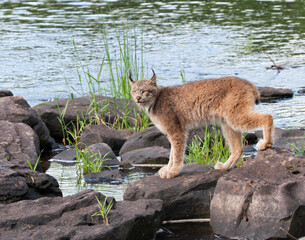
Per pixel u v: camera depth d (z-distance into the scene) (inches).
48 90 651.5
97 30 946.1
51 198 314.3
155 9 1138.0
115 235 282.5
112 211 299.1
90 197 308.8
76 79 695.1
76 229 283.1
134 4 1198.3
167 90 370.9
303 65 756.0
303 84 674.2
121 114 541.0
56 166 441.7
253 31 943.7
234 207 302.4
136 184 348.5
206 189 338.3
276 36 909.2
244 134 472.4
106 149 453.1
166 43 864.9
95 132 488.1
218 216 308.2
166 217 333.4
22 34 928.9
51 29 962.1
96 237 276.4
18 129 456.1
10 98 507.8
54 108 535.8
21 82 682.2
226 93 350.0
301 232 288.8
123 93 579.8
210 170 360.8
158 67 738.2
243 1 1239.5
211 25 990.4
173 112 364.2
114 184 394.9
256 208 295.7
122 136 495.2
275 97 627.2
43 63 762.8
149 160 442.3
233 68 737.0
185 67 737.6
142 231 295.9
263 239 286.0
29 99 615.5
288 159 322.3
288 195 291.4
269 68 738.8
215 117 358.6
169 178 351.3
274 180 307.3
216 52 816.9
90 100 564.7
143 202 311.6
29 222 291.6
